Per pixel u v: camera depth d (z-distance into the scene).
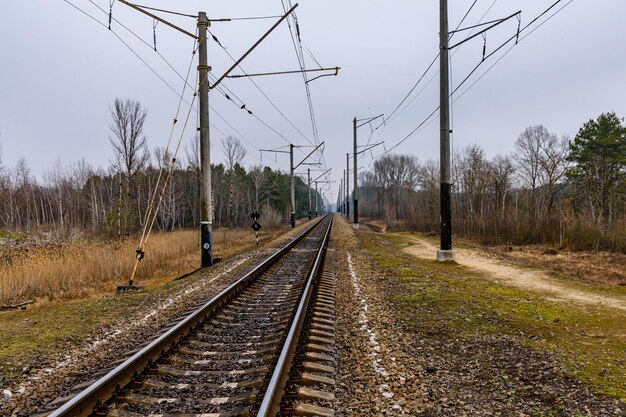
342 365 5.89
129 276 16.66
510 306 9.45
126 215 34.66
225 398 4.67
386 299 10.11
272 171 97.56
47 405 4.72
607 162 49.38
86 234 37.97
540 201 49.34
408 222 53.31
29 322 8.63
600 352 6.34
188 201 70.00
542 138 54.72
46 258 15.67
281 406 4.41
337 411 4.51
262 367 5.48
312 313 8.24
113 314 9.22
